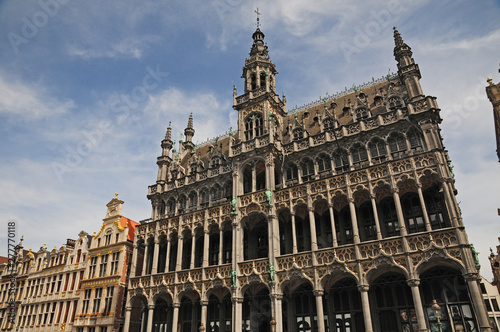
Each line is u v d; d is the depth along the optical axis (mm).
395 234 26750
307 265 26172
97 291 40969
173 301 31547
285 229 30938
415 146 27859
